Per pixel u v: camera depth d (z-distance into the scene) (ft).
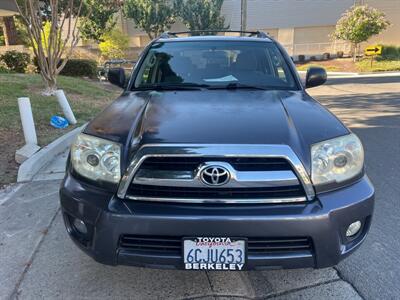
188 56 12.65
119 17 123.75
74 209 7.81
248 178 7.12
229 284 8.86
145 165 7.34
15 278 9.03
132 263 7.46
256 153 7.16
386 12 119.65
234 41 13.28
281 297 8.43
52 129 21.70
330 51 124.57
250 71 12.19
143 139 7.57
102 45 107.76
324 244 7.28
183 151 7.19
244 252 7.17
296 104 9.62
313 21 124.47
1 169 15.92
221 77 11.92
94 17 97.19
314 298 8.36
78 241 8.05
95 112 27.53
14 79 34.96
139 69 12.51
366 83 54.90
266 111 8.88
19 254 9.99
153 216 7.10
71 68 53.01
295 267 7.38
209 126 7.93
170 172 7.22
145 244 7.39
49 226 11.40
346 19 97.30
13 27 79.15
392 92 42.75
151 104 9.68
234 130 7.73
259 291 8.64
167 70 12.20
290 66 12.41
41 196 13.46
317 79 13.08
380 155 18.12
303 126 8.16
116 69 13.35
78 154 8.17
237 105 9.36
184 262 7.28
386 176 15.29
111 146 7.80
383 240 10.54
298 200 7.28
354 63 96.37
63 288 8.69
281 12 124.67
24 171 15.11
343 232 7.51
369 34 94.73
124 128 8.28
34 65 53.16
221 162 7.14
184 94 10.61
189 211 7.11
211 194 7.20
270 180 7.16
